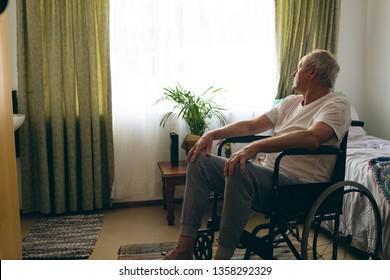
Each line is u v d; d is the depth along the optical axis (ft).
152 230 8.28
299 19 9.97
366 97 11.25
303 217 4.90
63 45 8.68
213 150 9.95
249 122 5.82
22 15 8.47
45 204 9.00
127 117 9.57
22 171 8.98
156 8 9.31
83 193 9.23
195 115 8.98
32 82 8.70
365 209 6.15
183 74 9.75
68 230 8.20
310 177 5.16
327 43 10.34
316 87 5.35
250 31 10.02
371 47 10.91
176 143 9.11
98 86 9.16
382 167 6.13
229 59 10.02
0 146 4.43
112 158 9.37
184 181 8.53
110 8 9.11
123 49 9.30
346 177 6.93
